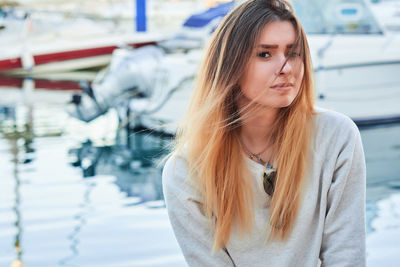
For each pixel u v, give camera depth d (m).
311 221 1.31
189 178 1.35
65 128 7.52
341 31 7.15
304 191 1.30
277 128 1.34
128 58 7.43
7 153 6.00
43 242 3.34
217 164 1.33
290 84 1.25
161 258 3.04
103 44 12.72
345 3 7.22
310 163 1.30
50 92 10.85
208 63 1.34
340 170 1.30
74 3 13.17
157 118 7.36
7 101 9.75
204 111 1.32
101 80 7.76
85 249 3.21
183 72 7.05
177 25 13.65
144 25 11.30
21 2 12.91
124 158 5.81
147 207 4.05
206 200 1.35
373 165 5.15
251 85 1.27
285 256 1.32
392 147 5.90
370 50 6.95
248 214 1.32
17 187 4.62
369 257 2.96
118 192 4.48
